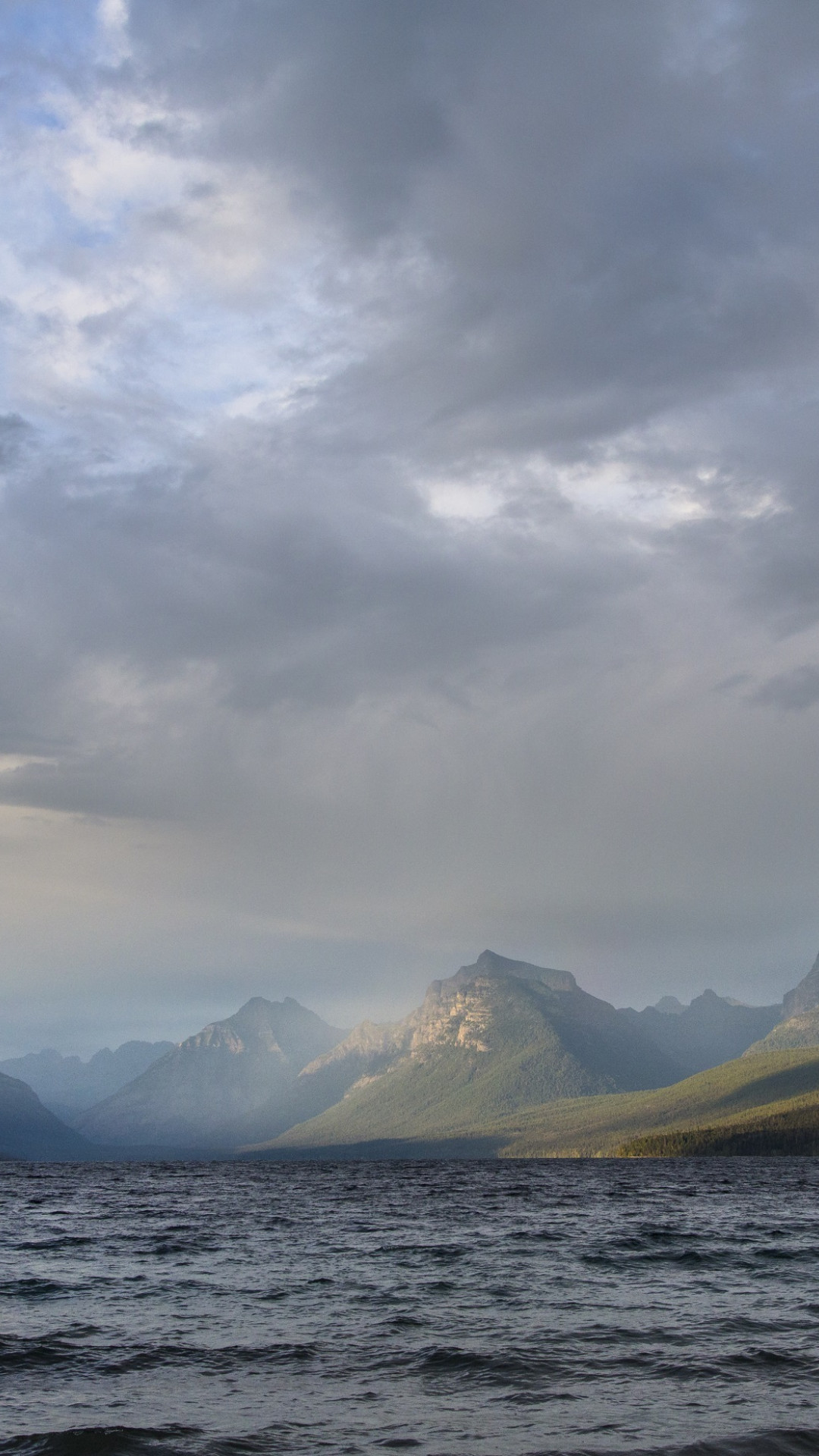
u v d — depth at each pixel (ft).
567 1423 95.86
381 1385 111.34
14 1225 327.47
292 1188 615.16
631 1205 428.15
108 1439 91.45
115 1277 198.80
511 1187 609.83
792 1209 402.31
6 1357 125.49
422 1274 201.57
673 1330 140.56
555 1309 158.81
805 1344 130.62
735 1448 88.12
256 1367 120.57
